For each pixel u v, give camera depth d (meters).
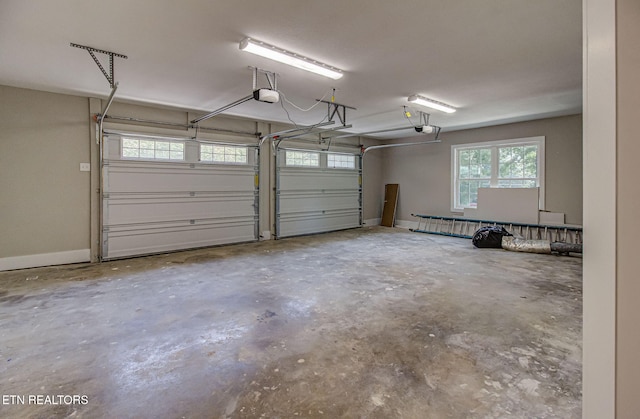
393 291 3.70
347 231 8.66
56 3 2.49
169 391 1.92
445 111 5.87
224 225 6.66
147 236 5.69
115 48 3.30
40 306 3.26
